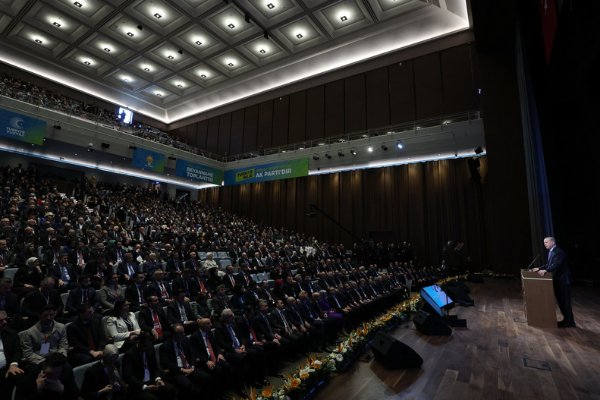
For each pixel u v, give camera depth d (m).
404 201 15.41
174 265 7.49
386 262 13.93
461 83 15.12
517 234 11.56
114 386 3.02
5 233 6.32
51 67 18.70
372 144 16.16
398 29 16.12
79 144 14.75
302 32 16.69
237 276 7.46
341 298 6.61
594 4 5.01
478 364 3.90
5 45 16.75
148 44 17.27
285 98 20.62
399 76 16.80
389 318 5.75
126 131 16.94
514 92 12.37
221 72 20.12
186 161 18.69
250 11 15.09
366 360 4.31
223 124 23.19
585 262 10.27
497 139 12.33
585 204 10.47
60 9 14.65
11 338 3.22
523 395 3.09
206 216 17.11
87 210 11.19
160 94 22.97
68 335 3.64
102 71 19.72
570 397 3.03
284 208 19.38
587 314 6.05
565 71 7.72
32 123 12.94
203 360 3.67
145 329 4.24
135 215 12.38
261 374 4.01
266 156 19.55
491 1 10.10
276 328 4.84
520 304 7.19
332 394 3.35
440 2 14.32
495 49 12.81
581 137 10.55
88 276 4.80
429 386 3.40
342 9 15.09
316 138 18.92
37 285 5.13
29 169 13.34
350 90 18.20
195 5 14.81
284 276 8.30
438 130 14.56
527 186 11.50
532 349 4.29
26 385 2.85
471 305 7.19
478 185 13.88
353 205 16.78
